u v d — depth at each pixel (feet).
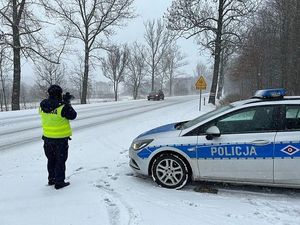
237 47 97.96
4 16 84.33
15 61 91.86
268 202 18.92
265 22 93.50
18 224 15.94
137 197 19.39
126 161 27.81
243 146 19.61
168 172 21.02
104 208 17.66
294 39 74.02
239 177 19.90
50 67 156.15
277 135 19.31
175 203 18.58
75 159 28.73
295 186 19.35
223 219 16.58
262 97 20.48
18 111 78.89
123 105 105.60
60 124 20.43
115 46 145.89
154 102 126.72
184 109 83.66
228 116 20.33
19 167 26.32
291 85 76.28
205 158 20.22
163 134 21.54
